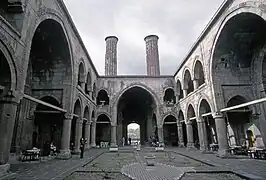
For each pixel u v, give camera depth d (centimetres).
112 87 3108
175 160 1366
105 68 3728
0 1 940
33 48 1596
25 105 1719
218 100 1620
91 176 827
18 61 880
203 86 1858
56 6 1345
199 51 1956
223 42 1579
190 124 2438
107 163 1245
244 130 1814
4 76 836
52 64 1702
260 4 1104
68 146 1559
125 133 4312
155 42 3856
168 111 3014
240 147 1655
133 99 3988
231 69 1697
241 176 802
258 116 1589
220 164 1111
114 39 3831
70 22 1617
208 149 1983
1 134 796
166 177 765
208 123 2270
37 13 1084
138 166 1070
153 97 3083
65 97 1652
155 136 3488
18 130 1627
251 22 1370
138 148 2348
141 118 4372
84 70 2162
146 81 3147
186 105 2472
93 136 2806
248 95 1644
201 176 821
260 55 1558
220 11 1485
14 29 848
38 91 1695
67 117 1616
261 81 1570
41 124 2020
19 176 818
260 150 1386
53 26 1413
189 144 2402
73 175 848
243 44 1585
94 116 2850
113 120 2972
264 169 936
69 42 1623
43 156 1620
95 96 2942
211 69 1688
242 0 1250
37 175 838
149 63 3769
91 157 1548
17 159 1400
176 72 2905
